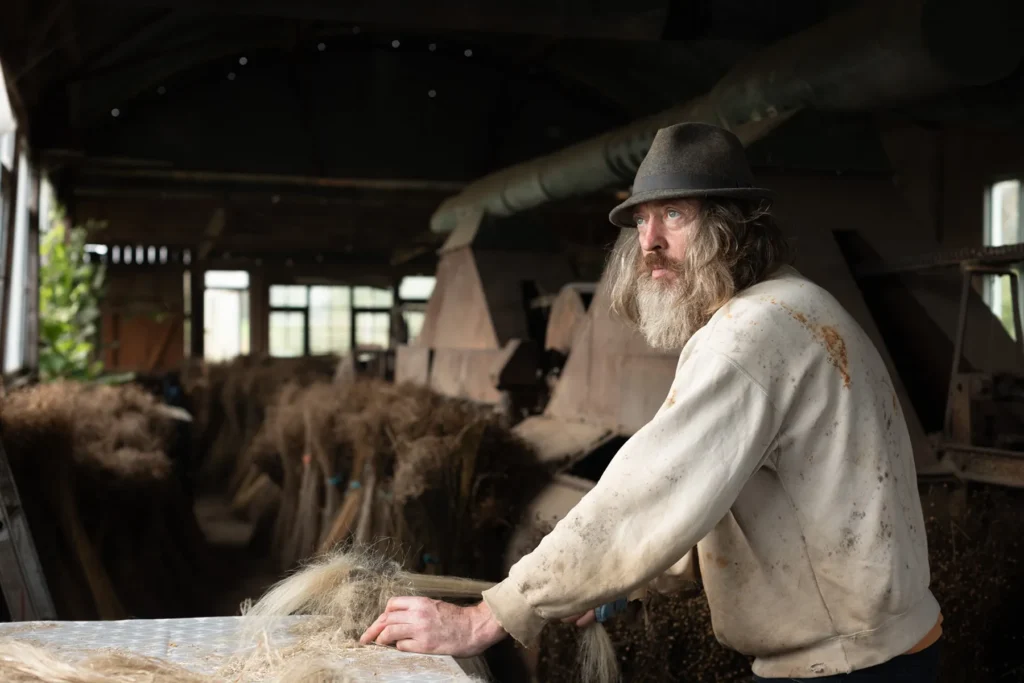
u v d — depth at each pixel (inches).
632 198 67.1
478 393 269.4
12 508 113.6
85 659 58.0
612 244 76.7
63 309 387.9
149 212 586.6
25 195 354.9
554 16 208.4
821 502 61.3
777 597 63.4
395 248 739.4
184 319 752.3
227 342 768.3
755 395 60.1
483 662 70.9
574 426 194.4
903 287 171.3
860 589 60.6
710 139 66.9
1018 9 145.9
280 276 773.9
